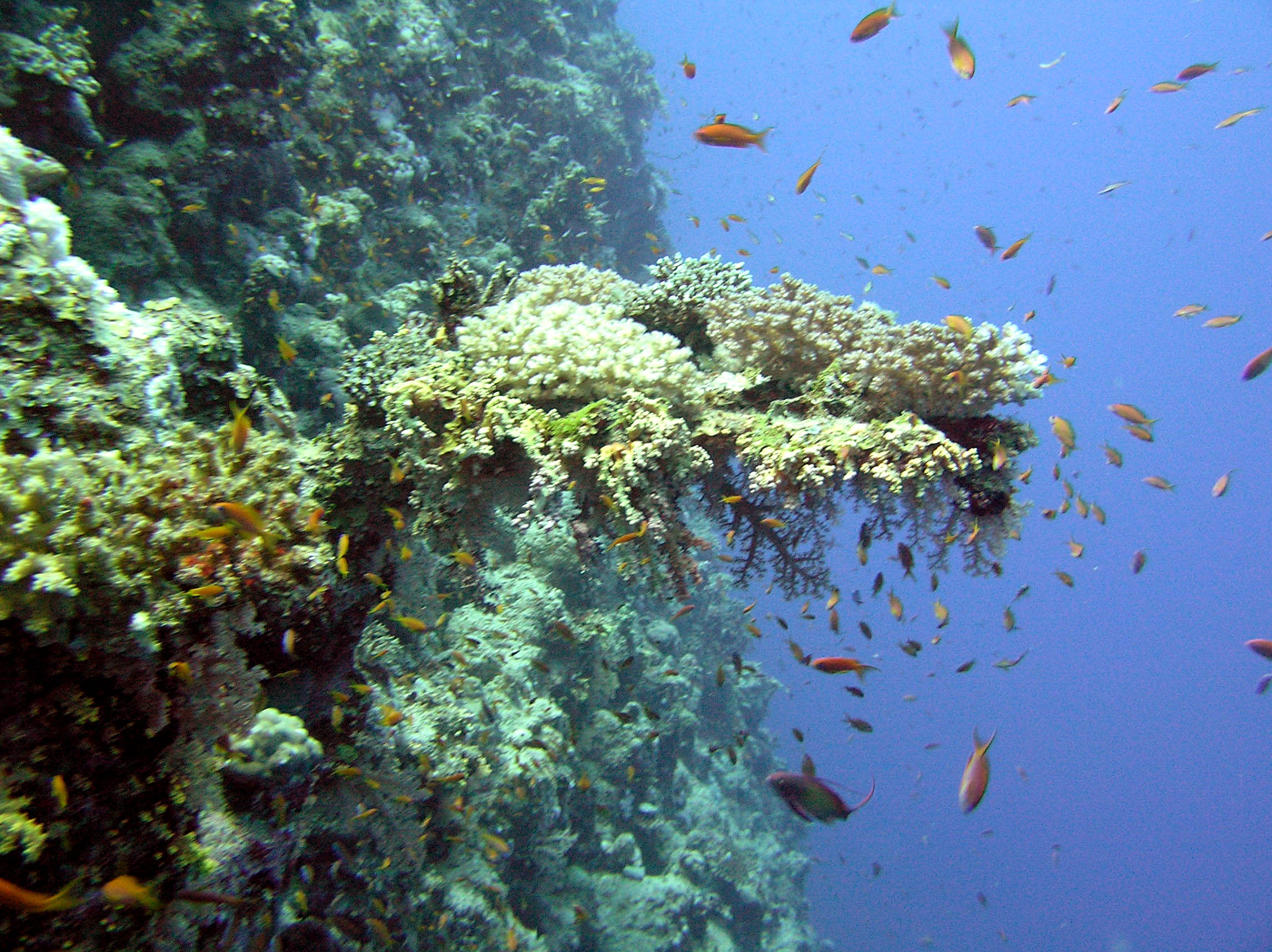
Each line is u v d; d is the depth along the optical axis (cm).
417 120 1180
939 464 431
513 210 1319
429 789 516
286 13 795
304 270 831
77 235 638
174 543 296
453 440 381
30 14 614
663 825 1007
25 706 240
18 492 246
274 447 367
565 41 1750
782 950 1199
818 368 507
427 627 555
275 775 311
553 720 705
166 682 283
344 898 435
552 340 398
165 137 736
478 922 559
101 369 312
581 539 413
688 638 1413
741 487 498
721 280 542
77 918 232
